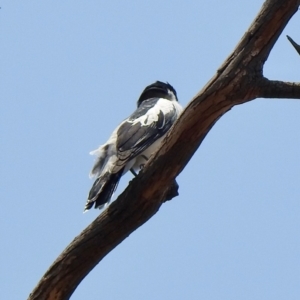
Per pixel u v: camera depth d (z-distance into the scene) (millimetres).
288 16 9438
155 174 10172
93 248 10414
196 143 10125
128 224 10438
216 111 9812
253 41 9570
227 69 9641
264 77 9766
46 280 10477
